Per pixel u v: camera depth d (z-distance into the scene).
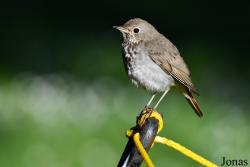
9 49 17.75
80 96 14.30
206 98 14.90
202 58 17.31
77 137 12.86
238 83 16.17
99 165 12.14
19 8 20.44
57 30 19.22
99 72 15.95
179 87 9.94
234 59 17.72
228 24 20.42
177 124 13.44
